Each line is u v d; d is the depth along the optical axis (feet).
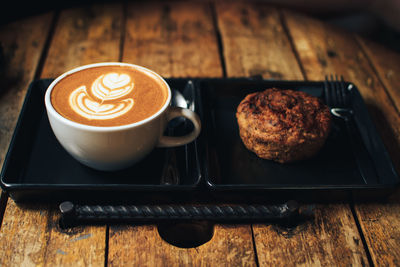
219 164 1.49
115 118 1.33
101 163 1.37
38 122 1.53
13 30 2.00
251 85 1.70
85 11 2.15
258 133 1.50
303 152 1.50
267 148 1.49
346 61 2.01
